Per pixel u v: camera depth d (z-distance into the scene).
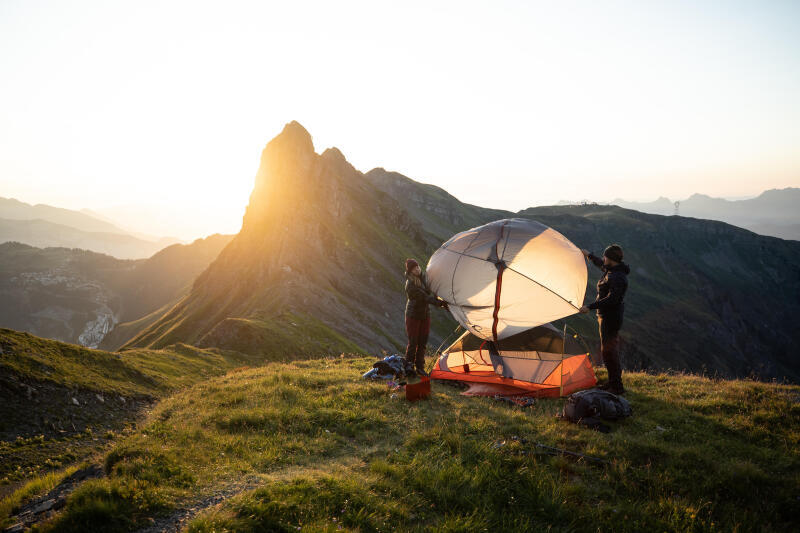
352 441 7.89
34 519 5.44
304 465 6.84
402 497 5.61
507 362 11.30
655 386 10.78
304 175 148.12
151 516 5.12
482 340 11.87
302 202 137.12
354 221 155.12
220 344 54.56
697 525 5.03
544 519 5.26
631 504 5.51
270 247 121.06
